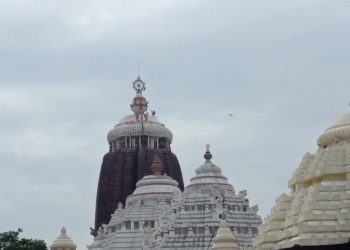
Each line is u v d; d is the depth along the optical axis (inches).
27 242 4921.3
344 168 2605.8
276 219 2807.6
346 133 2709.2
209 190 5693.9
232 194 5718.5
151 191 6609.3
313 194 2534.5
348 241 2396.7
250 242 5187.0
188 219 5334.6
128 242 6181.1
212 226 5231.3
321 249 2417.6
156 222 6259.8
